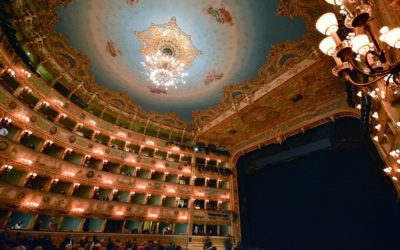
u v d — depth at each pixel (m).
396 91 7.08
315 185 20.70
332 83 17.33
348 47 3.87
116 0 14.02
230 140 27.64
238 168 27.64
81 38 15.95
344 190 18.45
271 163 24.72
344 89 17.72
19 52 13.74
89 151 18.95
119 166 20.80
